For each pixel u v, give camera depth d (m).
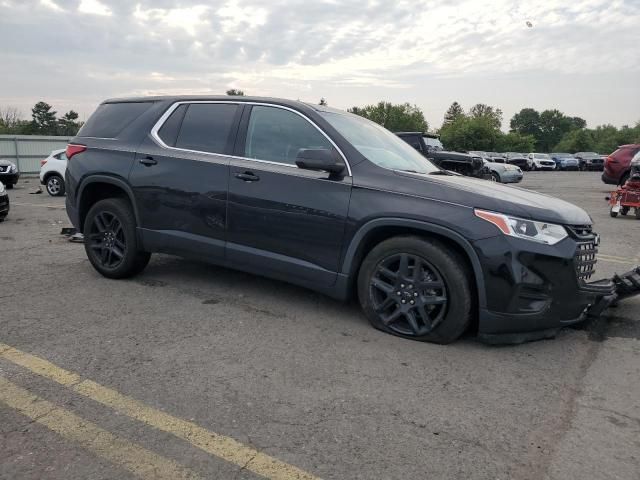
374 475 2.36
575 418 2.88
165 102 5.16
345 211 3.97
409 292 3.85
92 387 3.10
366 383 3.22
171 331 4.02
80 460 2.41
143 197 4.97
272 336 3.95
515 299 3.55
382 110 111.06
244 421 2.77
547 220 3.62
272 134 4.47
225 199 4.50
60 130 82.69
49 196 15.99
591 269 3.94
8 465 2.36
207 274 5.66
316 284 4.21
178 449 2.51
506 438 2.67
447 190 3.77
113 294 4.93
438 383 3.25
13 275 5.60
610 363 3.60
